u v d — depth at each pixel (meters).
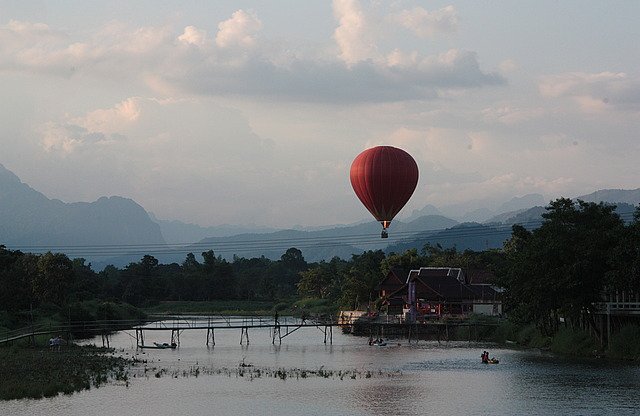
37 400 57.09
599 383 66.56
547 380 68.75
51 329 105.00
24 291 115.50
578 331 94.62
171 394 61.00
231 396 60.47
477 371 76.38
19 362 74.50
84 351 92.50
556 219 92.19
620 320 88.88
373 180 83.62
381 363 84.81
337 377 72.06
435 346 107.75
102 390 62.28
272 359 89.69
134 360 84.50
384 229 86.12
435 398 59.81
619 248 79.94
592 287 87.06
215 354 96.25
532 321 106.31
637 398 58.84
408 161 84.31
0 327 103.56
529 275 91.25
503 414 53.12
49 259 132.75
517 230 113.12
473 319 127.00
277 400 58.84
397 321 131.75
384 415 53.12
